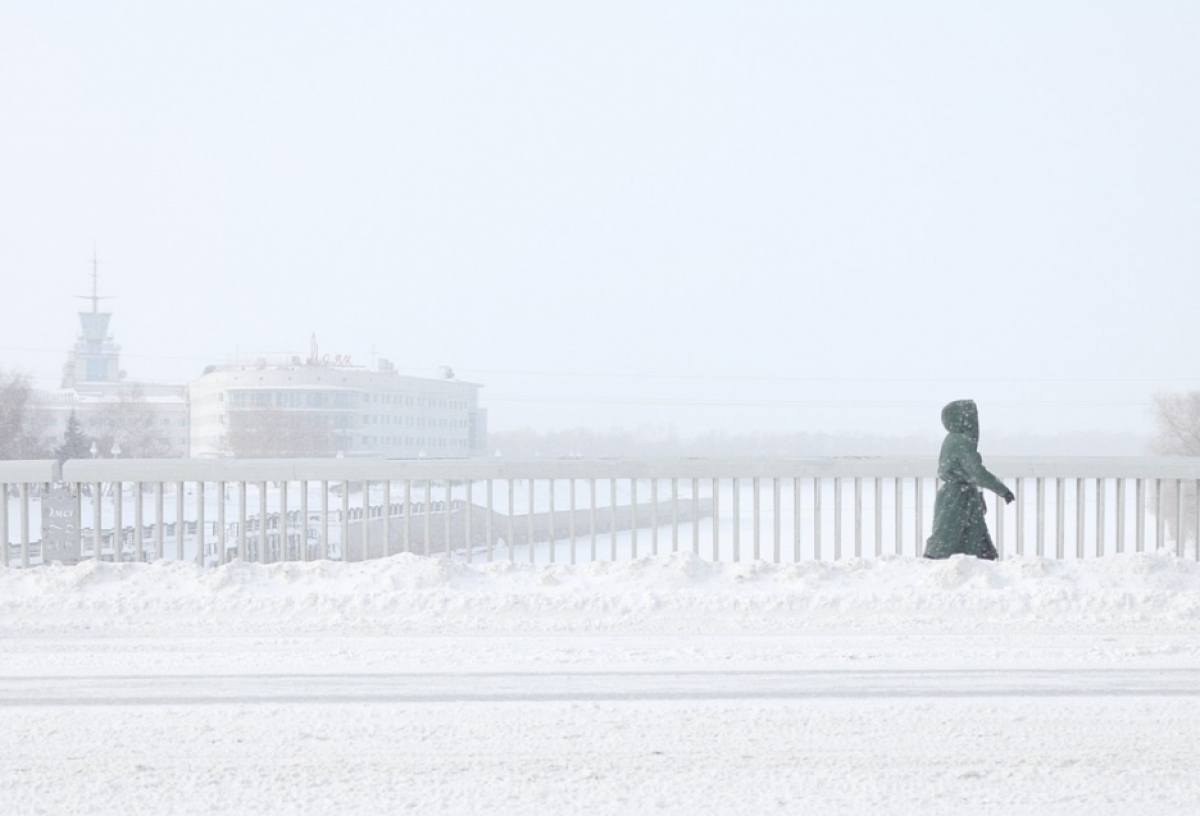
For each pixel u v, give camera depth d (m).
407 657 34.31
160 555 50.34
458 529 112.06
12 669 32.88
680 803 21.75
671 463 51.00
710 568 44.38
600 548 100.06
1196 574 43.81
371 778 23.25
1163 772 23.59
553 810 21.38
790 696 29.62
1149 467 52.09
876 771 23.67
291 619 39.81
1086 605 40.72
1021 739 25.86
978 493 46.81
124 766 24.05
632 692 30.09
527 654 34.69
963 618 39.69
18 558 82.19
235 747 25.34
